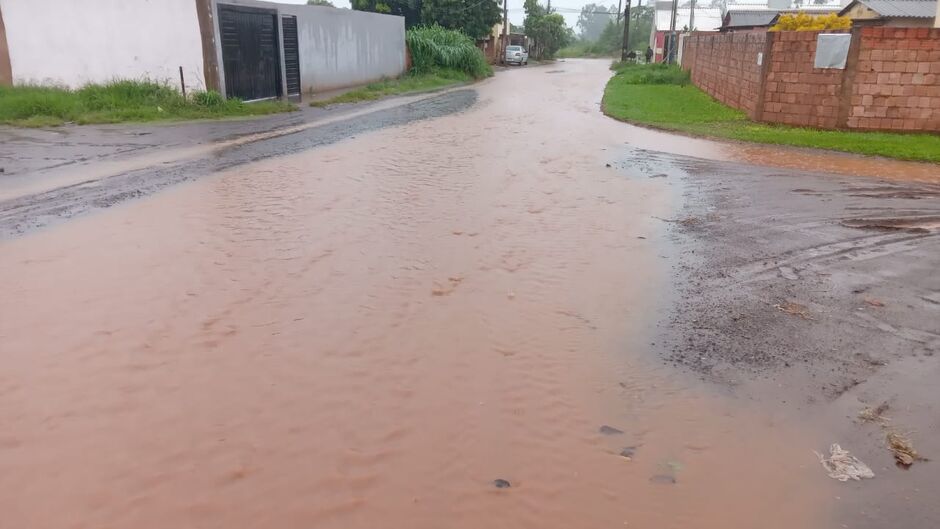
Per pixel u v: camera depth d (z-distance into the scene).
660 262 6.28
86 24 17.36
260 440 3.52
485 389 4.06
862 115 14.36
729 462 3.45
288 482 3.22
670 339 4.75
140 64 17.41
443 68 34.12
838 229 7.33
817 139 13.27
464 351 4.52
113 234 6.81
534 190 9.00
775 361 4.45
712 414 3.86
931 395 4.05
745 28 36.25
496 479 3.29
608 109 18.73
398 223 7.32
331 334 4.70
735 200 8.62
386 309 5.12
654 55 59.97
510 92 26.19
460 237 6.88
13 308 5.03
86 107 15.31
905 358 4.49
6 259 6.06
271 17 20.27
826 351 4.58
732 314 5.16
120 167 10.02
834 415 3.86
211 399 3.88
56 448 3.44
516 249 6.56
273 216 7.52
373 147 12.32
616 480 3.30
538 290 5.57
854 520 3.06
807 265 6.22
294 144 12.52
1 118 13.88
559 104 21.08
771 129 14.82
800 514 3.09
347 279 5.70
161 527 2.92
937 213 7.98
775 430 3.72
